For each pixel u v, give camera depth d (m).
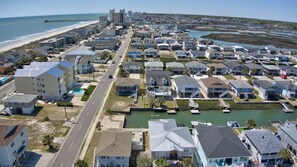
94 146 50.12
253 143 47.72
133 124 62.62
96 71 104.00
